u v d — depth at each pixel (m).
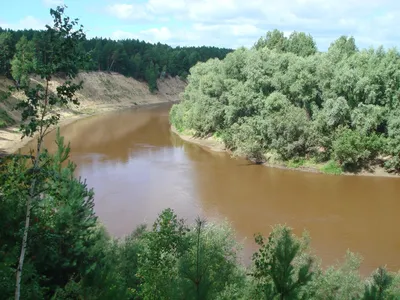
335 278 15.38
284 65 59.62
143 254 14.91
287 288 8.33
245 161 55.41
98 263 15.35
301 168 50.91
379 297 8.95
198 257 8.26
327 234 31.42
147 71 141.12
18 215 14.16
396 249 28.83
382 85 50.41
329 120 50.31
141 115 104.25
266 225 33.09
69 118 91.62
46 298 13.27
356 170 49.12
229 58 65.94
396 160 47.31
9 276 11.72
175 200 38.84
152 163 53.41
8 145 57.28
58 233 14.45
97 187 42.22
